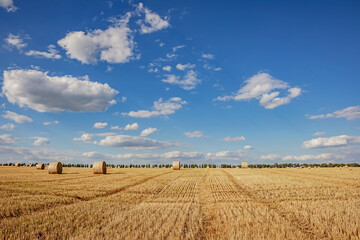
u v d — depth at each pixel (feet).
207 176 121.90
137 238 29.58
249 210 44.42
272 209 45.91
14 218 38.83
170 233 31.19
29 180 90.58
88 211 43.73
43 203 48.32
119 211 44.32
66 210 44.55
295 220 38.50
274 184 80.64
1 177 101.45
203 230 33.86
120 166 321.11
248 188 74.69
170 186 82.33
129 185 81.05
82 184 80.43
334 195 59.72
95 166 129.49
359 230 31.78
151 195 64.23
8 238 30.19
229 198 59.11
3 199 51.34
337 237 30.27
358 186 75.25
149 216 40.42
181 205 50.49
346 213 40.47
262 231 31.99
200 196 63.57
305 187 72.84
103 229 33.17
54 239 29.96
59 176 111.75
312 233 32.32
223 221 37.91
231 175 126.82
